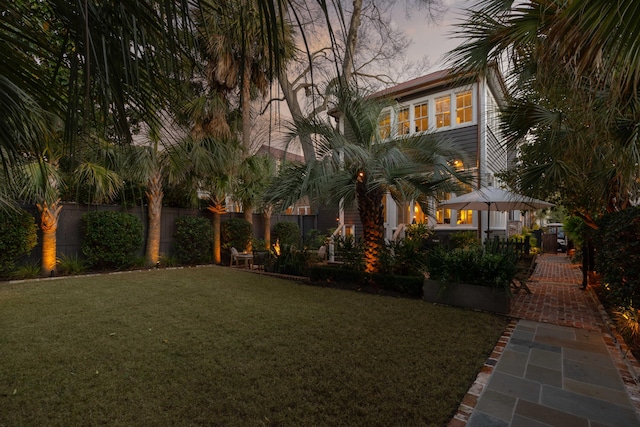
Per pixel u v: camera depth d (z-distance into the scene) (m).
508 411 2.01
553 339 3.31
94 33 0.91
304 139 5.50
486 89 8.41
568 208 5.39
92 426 1.80
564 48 1.64
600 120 2.57
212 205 9.84
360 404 2.05
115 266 7.76
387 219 10.39
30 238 6.35
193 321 3.79
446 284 4.64
